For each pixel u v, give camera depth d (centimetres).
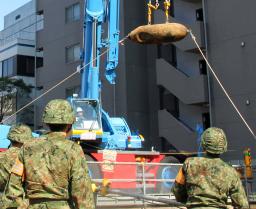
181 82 2278
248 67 2069
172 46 2459
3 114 3161
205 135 438
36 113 3083
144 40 718
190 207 424
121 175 1189
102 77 2467
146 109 2502
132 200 1115
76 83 2764
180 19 2420
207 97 2189
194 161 431
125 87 2434
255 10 2070
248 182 1223
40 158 385
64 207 381
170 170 1296
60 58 2920
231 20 2152
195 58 2327
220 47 2180
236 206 429
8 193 389
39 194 380
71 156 386
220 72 2166
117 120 1509
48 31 3048
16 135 530
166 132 2312
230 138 2084
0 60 3719
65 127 404
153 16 2481
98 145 1399
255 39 2059
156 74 2420
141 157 1416
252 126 2019
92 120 1362
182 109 2362
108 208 1046
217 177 420
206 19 2248
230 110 2102
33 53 3600
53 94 2928
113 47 1417
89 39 1396
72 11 2891
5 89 3247
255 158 1969
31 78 3559
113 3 1428
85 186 385
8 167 514
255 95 2031
